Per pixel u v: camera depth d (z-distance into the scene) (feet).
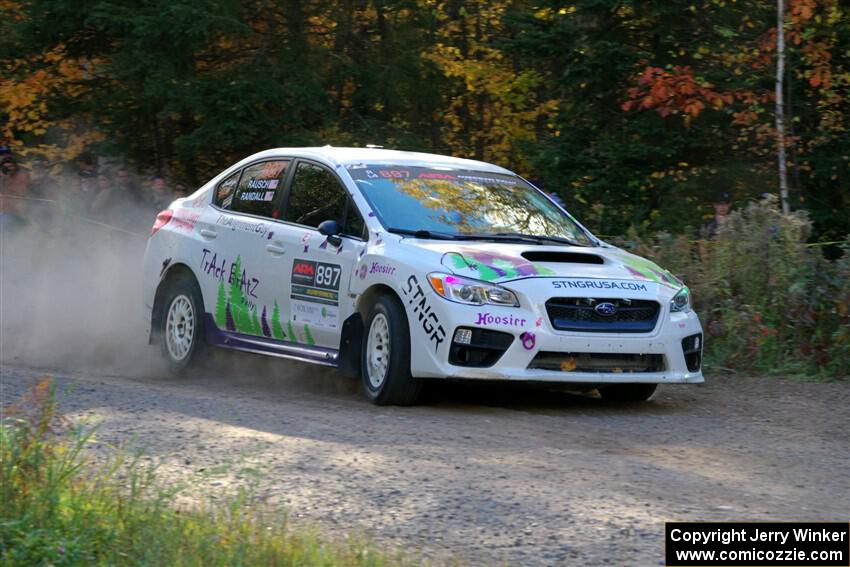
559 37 67.05
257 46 74.28
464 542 24.29
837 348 48.49
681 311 40.34
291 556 22.25
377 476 29.04
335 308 41.86
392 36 76.38
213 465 29.78
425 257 38.83
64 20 69.77
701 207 68.44
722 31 66.64
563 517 25.89
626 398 42.93
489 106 81.92
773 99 65.98
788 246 50.31
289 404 39.70
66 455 26.76
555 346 37.78
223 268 47.21
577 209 68.85
